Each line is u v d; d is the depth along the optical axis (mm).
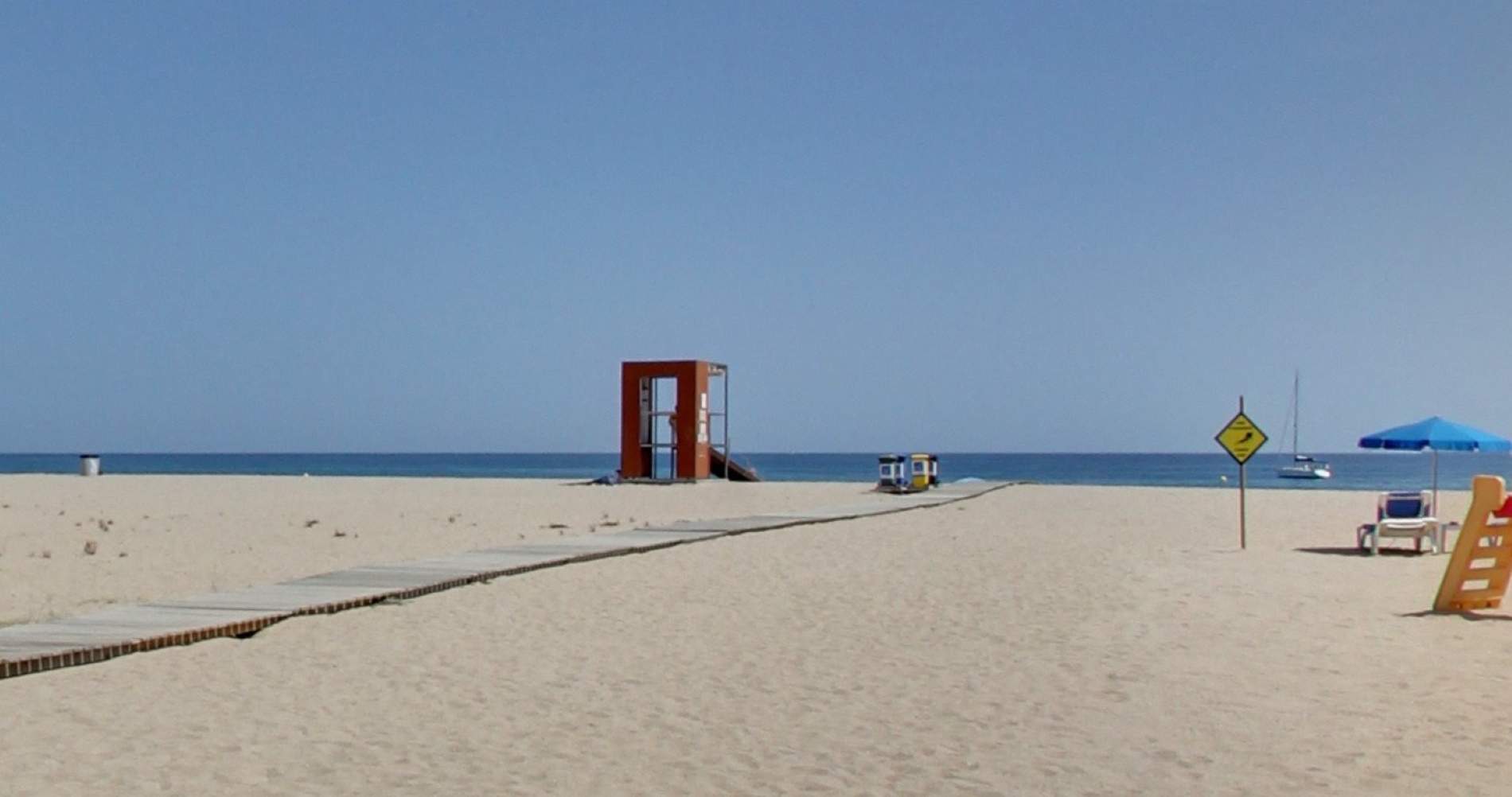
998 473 111312
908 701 9312
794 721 8711
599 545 20266
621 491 44969
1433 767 7523
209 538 23172
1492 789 7070
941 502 35500
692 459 50500
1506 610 13750
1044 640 11906
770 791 7082
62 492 43281
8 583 15914
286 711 8898
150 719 8609
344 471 112000
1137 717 8789
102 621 12102
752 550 20281
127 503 36031
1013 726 8562
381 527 26359
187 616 12414
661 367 51062
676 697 9438
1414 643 11656
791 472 107750
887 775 7398
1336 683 9891
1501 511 13617
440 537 23438
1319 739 8180
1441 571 17812
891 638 11984
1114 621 12977
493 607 13852
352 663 10656
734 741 8180
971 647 11523
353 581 15367
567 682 9961
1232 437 21547
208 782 7164
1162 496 42438
